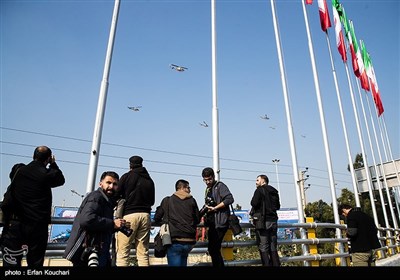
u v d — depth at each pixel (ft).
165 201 16.92
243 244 21.72
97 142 23.52
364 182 70.33
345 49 62.28
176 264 15.67
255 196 21.01
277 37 41.19
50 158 13.92
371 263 20.98
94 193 12.21
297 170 34.40
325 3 56.18
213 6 35.27
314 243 26.37
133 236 15.33
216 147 28.55
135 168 16.51
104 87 25.35
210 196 18.47
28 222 12.40
